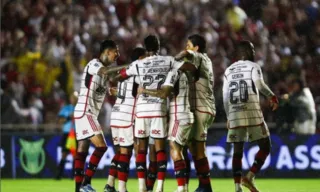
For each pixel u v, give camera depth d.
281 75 63.41
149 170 33.03
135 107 32.50
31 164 52.66
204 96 32.09
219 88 55.72
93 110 32.91
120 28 70.50
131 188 42.59
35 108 59.19
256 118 32.84
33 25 71.00
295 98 51.12
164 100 31.00
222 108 54.19
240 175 33.41
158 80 30.75
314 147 51.03
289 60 65.94
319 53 70.06
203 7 75.69
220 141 51.41
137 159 31.77
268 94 32.56
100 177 51.41
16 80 62.78
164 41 71.62
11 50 66.19
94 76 32.69
